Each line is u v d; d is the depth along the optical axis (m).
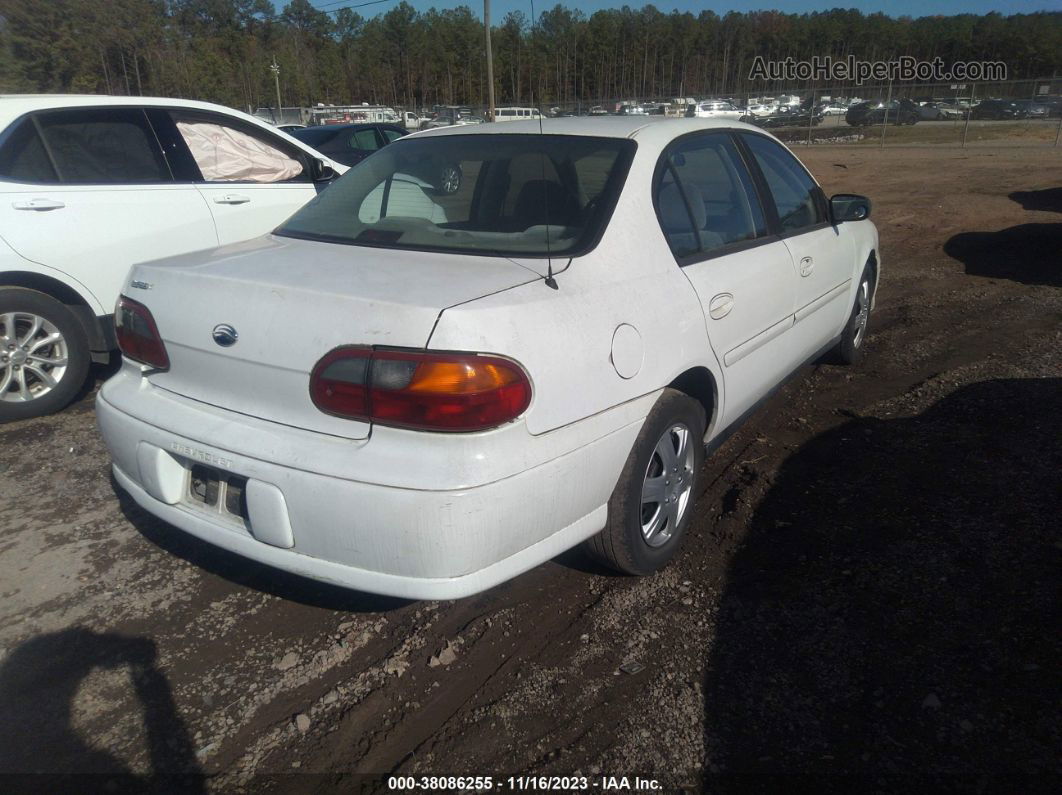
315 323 2.35
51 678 2.65
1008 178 16.36
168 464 2.69
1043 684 2.52
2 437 4.50
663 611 2.94
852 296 4.95
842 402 4.89
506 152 3.22
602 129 3.29
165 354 2.72
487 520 2.26
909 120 31.56
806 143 28.72
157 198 5.09
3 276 4.55
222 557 3.33
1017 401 4.74
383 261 2.71
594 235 2.79
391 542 2.25
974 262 8.97
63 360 4.80
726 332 3.23
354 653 2.77
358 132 12.58
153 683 2.63
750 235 3.63
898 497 3.69
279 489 2.36
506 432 2.29
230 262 2.80
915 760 2.26
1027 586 3.00
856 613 2.88
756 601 2.98
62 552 3.36
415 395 2.20
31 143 4.70
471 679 2.63
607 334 2.58
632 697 2.53
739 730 2.39
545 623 2.90
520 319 2.34
